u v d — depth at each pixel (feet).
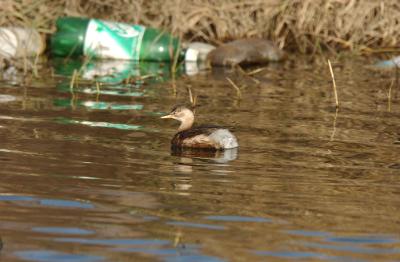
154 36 75.72
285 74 70.90
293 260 32.27
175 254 32.55
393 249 33.50
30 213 36.22
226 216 36.45
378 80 69.05
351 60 77.56
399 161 45.42
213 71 72.02
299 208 37.65
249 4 79.10
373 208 37.96
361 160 45.39
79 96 59.77
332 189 40.37
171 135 50.03
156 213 36.63
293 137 49.90
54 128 50.21
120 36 75.25
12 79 64.90
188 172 42.47
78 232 34.42
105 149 46.19
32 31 73.46
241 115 55.21
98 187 39.75
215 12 78.38
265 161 44.73
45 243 33.27
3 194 38.32
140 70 71.26
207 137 46.78
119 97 60.03
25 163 42.96
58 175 41.29
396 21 81.56
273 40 79.66
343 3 80.59
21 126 50.34
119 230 34.76
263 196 39.06
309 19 79.92
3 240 33.37
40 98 58.49
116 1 77.56
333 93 63.46
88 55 72.59
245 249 33.14
